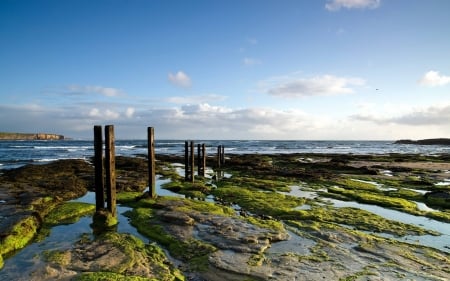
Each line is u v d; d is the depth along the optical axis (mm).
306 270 11789
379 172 45125
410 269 12102
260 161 58406
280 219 19031
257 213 20703
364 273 11641
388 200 24219
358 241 15008
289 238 15258
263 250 13609
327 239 15219
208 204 20781
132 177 33094
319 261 12594
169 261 12633
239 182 31875
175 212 18125
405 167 51812
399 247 14328
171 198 22125
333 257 13039
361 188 30734
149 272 11445
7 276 10992
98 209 17641
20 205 19578
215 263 12227
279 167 49469
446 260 13039
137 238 14625
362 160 69625
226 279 11164
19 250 13555
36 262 12109
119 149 116750
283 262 12422
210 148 137750
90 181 30719
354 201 25047
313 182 34188
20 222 15656
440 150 139250
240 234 15117
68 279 10656
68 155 80312
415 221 19781
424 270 12062
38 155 79375
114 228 16734
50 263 11930
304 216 19188
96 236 15398
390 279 11242
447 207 23953
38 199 21281
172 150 113438
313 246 14250
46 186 27000
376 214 20609
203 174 38219
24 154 82562
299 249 13852
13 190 24812
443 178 39531
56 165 41188
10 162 57531
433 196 25984
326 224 17516
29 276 10898
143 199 21547
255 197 24266
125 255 12703
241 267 11930
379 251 13773
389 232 17062
